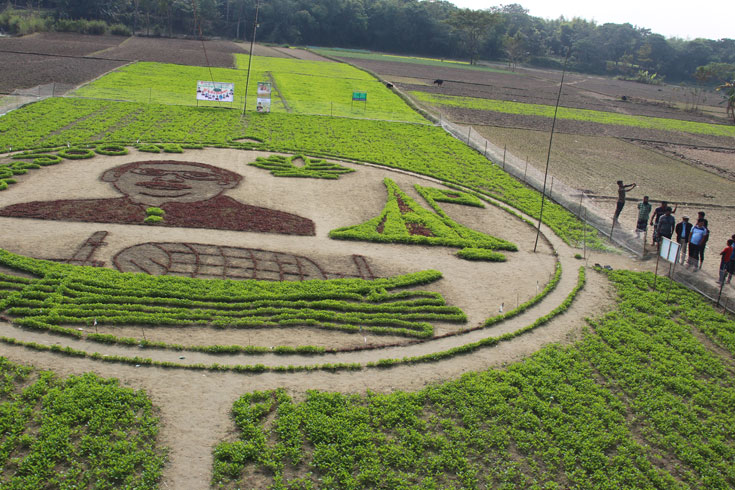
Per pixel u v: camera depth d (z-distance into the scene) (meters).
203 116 58.22
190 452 15.89
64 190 34.88
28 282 23.47
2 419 16.11
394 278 27.38
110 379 18.25
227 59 112.31
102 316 21.69
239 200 36.22
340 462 15.89
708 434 18.41
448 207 39.28
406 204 38.69
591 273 30.70
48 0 164.38
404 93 86.00
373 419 17.59
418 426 17.52
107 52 106.19
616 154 64.06
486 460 16.53
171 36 154.25
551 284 28.31
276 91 76.94
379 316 23.75
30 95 58.59
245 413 17.33
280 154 48.12
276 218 33.91
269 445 16.34
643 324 25.17
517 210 40.50
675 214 43.69
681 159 65.19
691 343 23.88
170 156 44.19
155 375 18.92
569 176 51.84
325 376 19.70
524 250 33.16
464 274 29.14
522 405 18.88
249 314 22.98
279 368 19.75
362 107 71.19
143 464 15.23
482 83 120.62
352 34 196.62
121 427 16.47
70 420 16.38
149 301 22.98
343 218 35.19
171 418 17.06
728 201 49.00
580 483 15.98
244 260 27.88
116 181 37.34
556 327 24.48
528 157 57.28
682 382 21.00
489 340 22.61
